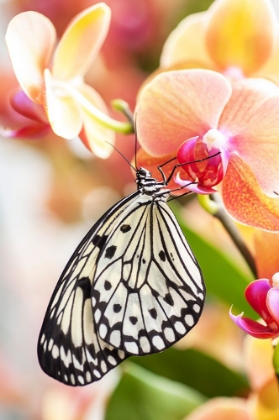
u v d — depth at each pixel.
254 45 0.49
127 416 0.53
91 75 0.59
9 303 0.95
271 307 0.45
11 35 0.47
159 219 0.49
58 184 0.66
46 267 0.94
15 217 1.05
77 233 0.83
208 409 0.52
